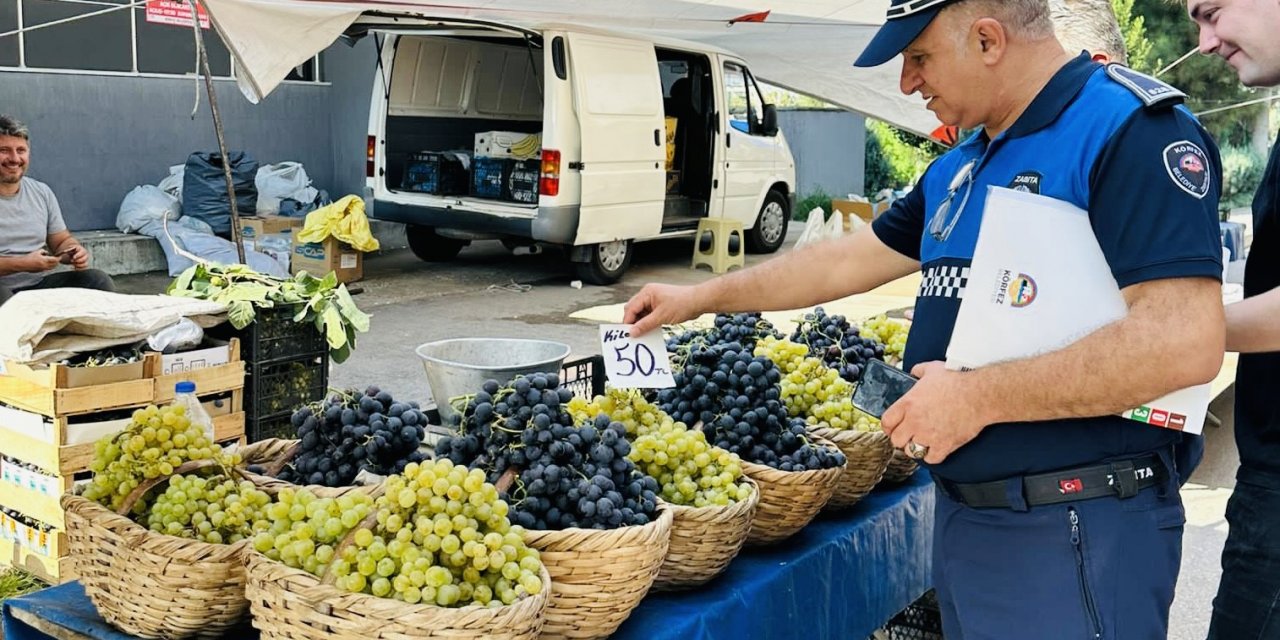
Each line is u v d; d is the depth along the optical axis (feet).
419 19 28.40
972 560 6.58
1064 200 5.98
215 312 13.19
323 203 37.24
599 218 32.01
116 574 6.73
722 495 7.56
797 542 8.68
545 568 6.43
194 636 6.82
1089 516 6.16
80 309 12.06
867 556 9.30
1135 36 60.39
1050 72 6.23
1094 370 5.66
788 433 8.51
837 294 8.08
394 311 29.30
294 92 38.88
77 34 33.32
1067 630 6.20
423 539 6.00
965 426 6.05
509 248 36.45
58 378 11.64
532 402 7.12
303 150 39.47
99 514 6.84
